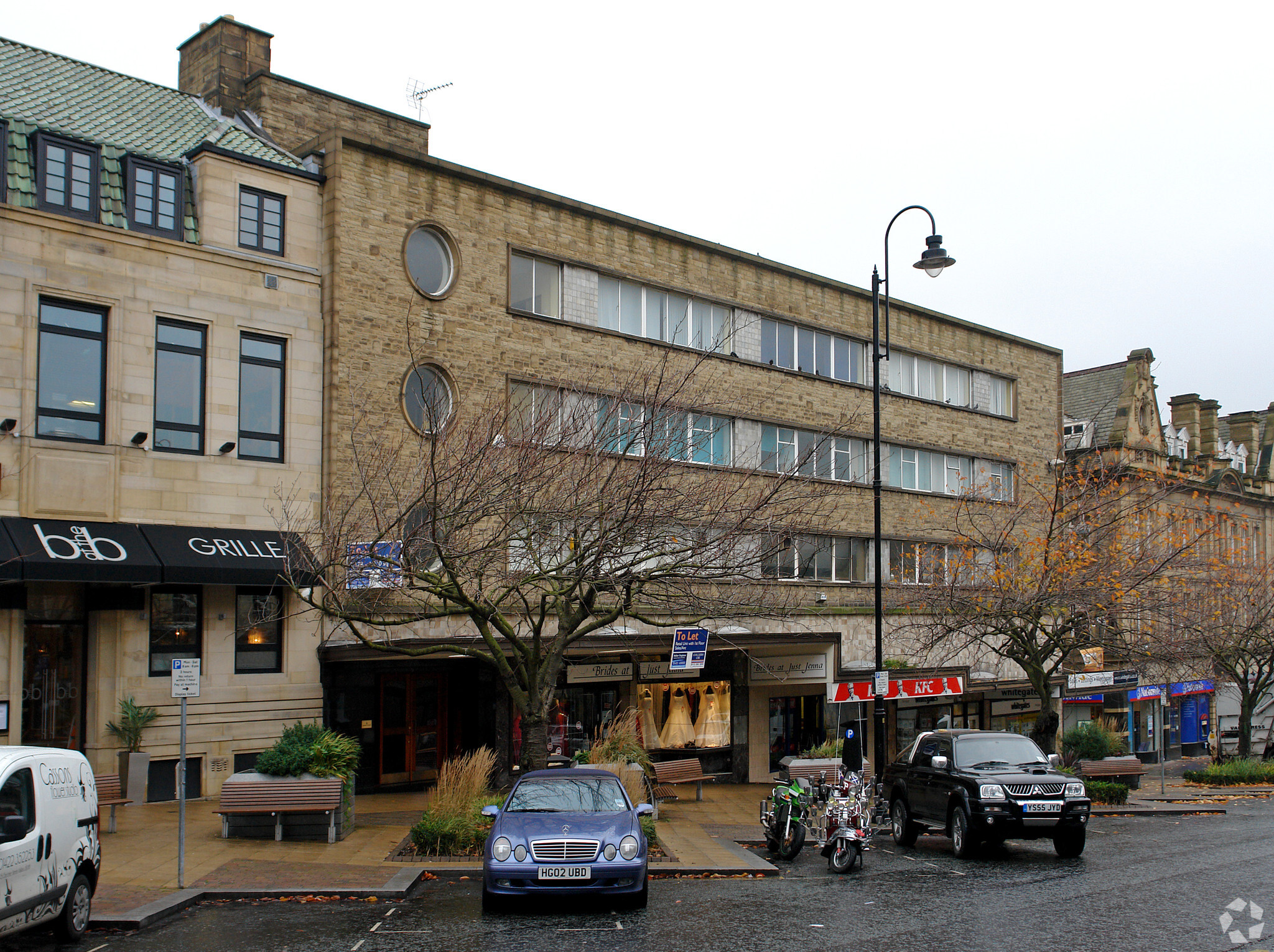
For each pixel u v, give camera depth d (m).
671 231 29.25
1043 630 26.53
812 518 27.72
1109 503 28.00
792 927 11.39
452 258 24.36
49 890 9.78
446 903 12.50
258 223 21.88
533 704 16.66
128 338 19.81
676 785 27.12
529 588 20.19
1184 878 14.73
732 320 30.78
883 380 35.56
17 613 18.30
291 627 21.33
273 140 24.61
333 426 21.86
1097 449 42.22
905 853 17.61
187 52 26.38
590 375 21.16
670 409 18.67
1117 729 43.69
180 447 20.44
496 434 16.89
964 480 36.88
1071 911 12.35
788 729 32.34
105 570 18.14
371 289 22.73
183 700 12.73
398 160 23.48
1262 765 33.97
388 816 19.47
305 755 16.34
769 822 16.94
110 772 17.09
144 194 20.53
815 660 29.23
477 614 16.38
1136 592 27.50
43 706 18.86
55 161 19.52
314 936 10.77
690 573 17.23
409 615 21.92
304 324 22.05
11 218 18.64
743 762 30.28
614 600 23.00
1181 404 53.69
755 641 27.30
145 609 19.66
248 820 16.11
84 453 19.06
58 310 19.25
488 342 24.70
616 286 28.08
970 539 28.97
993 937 10.97
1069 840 16.89
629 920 11.70
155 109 23.67
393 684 23.73
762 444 31.19
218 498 20.58
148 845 15.38
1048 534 26.52
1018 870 15.55
